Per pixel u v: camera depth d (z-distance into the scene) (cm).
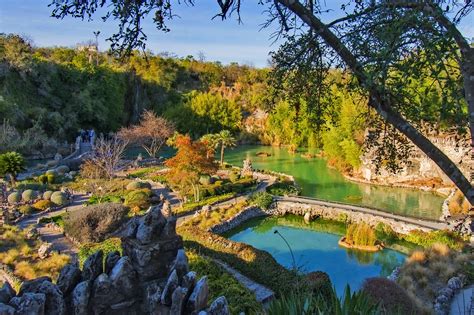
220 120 7944
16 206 3300
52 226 2867
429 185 4356
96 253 712
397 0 571
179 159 3656
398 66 577
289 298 737
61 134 6681
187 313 627
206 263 1719
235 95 8756
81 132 6806
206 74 10131
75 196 3781
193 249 2052
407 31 565
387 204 3881
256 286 1842
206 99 7962
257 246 2933
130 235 745
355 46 600
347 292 701
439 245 2342
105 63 8350
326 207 3491
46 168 4978
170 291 639
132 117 8412
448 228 2836
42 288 622
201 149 3750
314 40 698
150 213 735
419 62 568
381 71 559
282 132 7319
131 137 5891
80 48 9325
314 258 2692
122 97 8112
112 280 676
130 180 4338
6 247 2372
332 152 5416
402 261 2612
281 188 4294
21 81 6762
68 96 7344
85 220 2588
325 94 790
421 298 1861
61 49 8975
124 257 701
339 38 614
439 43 559
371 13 596
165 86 8912
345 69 708
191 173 3644
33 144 5838
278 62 746
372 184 4672
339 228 3291
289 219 3553
